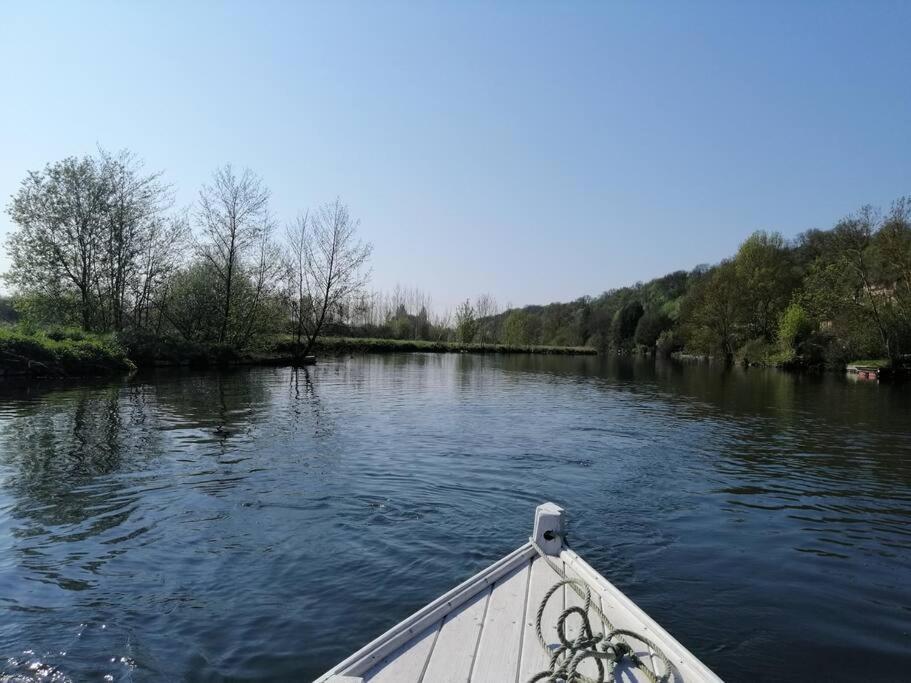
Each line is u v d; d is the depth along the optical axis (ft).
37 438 35.40
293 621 14.08
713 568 18.15
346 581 16.35
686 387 85.92
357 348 180.55
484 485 26.99
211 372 90.12
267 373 91.97
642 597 16.07
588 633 9.52
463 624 10.25
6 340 68.85
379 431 41.11
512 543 19.51
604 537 20.66
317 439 37.32
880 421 50.60
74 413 45.16
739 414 54.75
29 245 87.71
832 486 28.25
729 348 174.29
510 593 11.44
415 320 249.34
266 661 12.35
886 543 20.61
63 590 15.58
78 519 21.26
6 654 12.44
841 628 14.53
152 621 13.99
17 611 14.38
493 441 38.14
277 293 116.78
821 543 20.53
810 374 124.47
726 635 14.12
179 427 40.27
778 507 24.70
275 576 16.63
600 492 26.40
